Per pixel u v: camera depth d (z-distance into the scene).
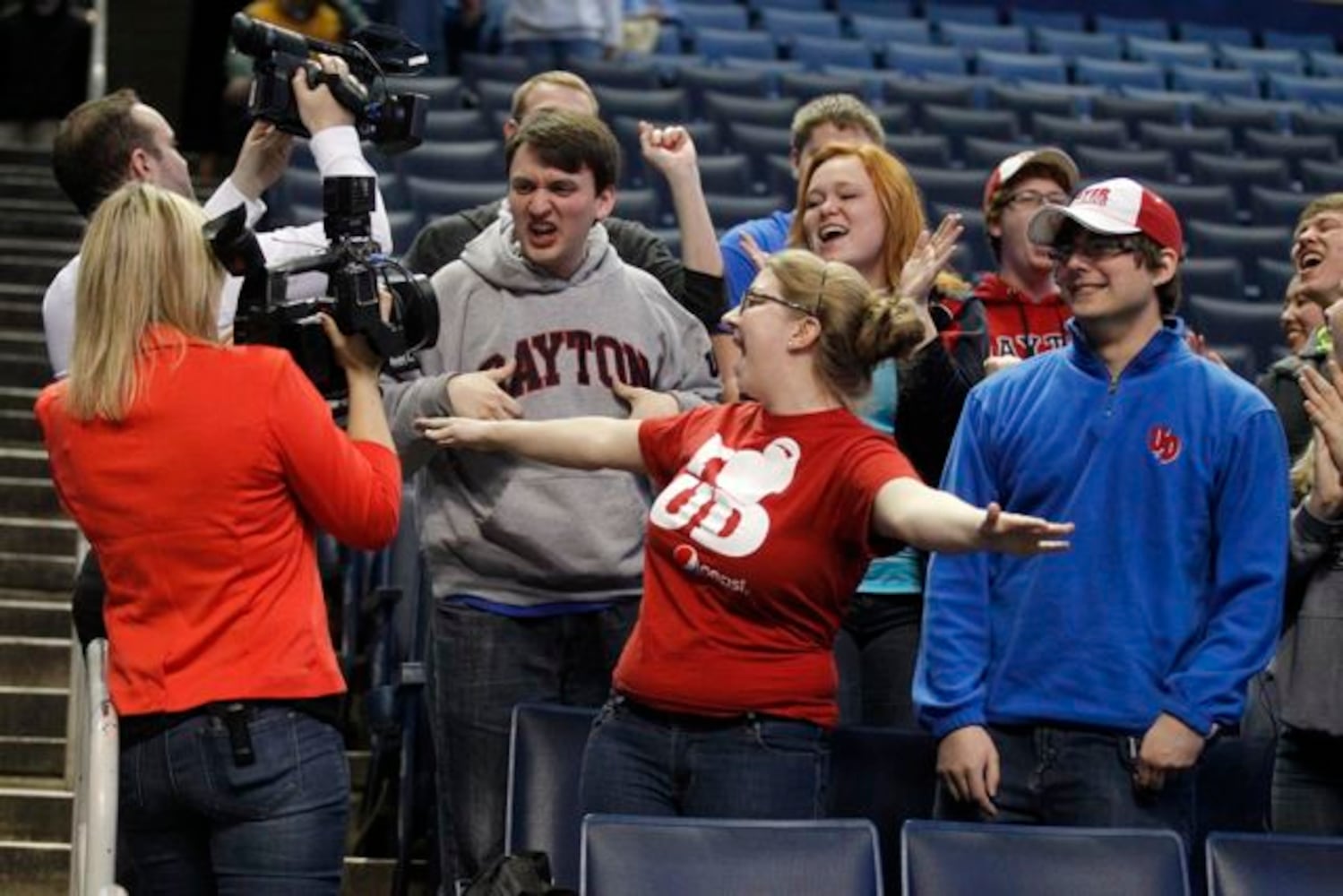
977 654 10.99
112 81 34.44
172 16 34.66
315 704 9.68
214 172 28.59
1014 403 11.20
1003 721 10.95
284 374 9.76
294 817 9.55
